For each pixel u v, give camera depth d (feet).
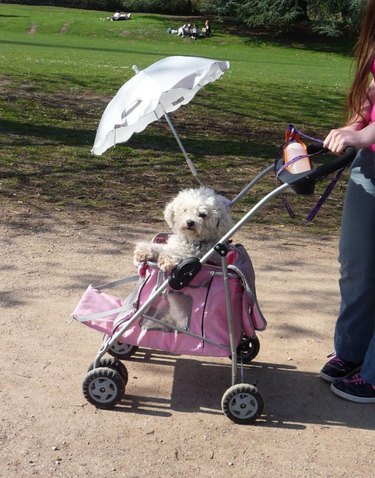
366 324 12.85
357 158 12.17
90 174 28.27
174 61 12.27
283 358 14.34
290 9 148.87
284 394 12.94
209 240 12.07
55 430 11.39
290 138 12.19
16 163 28.71
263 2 148.77
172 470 10.49
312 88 58.80
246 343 13.97
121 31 148.25
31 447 10.89
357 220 12.25
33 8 187.93
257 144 35.91
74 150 31.42
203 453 10.96
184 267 11.48
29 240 20.53
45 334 14.75
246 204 25.76
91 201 24.90
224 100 46.98
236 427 11.76
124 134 12.59
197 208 11.75
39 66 55.11
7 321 15.25
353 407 12.64
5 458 10.59
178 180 28.53
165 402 12.45
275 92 52.85
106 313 12.38
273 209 25.48
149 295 12.07
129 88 11.93
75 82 46.80
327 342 15.12
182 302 12.03
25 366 13.39
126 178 28.17
